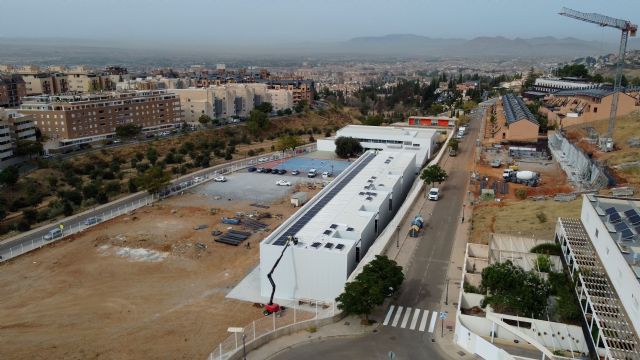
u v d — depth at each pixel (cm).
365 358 5472
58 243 9888
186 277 8338
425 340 5812
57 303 7512
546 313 5681
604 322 4547
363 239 8219
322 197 9988
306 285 7344
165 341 6375
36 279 8356
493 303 5759
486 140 17250
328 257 7131
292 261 7331
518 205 9925
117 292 7838
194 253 9250
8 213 12438
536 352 5297
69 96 19738
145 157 18338
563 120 17225
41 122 18925
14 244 10019
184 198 12862
